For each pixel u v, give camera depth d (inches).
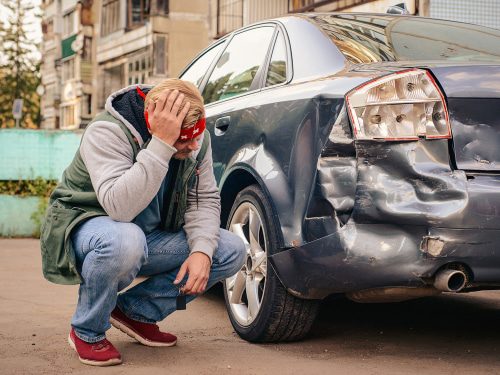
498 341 133.5
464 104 108.7
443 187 104.7
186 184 114.0
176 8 1088.2
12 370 109.5
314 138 116.2
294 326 125.0
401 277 105.8
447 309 164.6
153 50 1087.0
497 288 110.3
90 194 109.9
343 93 112.5
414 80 109.1
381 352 124.1
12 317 151.3
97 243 107.0
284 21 151.4
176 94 104.4
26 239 334.0
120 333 136.6
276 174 124.3
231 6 802.8
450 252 103.8
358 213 107.6
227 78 167.9
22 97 1304.1
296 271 116.3
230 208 148.3
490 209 103.9
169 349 124.0
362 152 108.1
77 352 115.3
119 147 107.8
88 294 110.1
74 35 1359.5
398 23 146.6
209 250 114.9
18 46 1304.1
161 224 118.1
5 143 343.3
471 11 390.0
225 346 127.3
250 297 130.6
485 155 108.4
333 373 109.7
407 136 106.9
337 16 148.4
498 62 117.9
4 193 344.8
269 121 131.6
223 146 148.6
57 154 346.6
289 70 137.4
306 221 115.1
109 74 1259.8
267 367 112.7
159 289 121.4
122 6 1186.6
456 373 111.0
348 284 109.5
